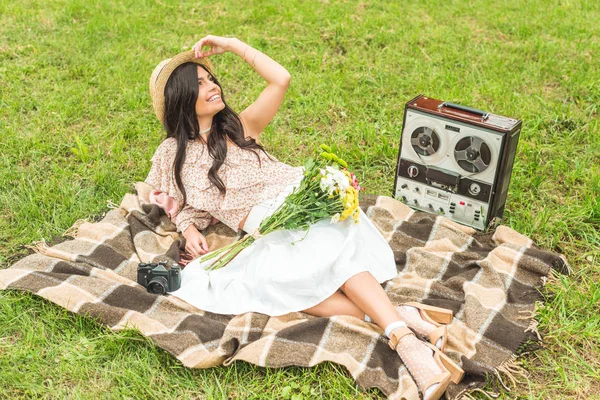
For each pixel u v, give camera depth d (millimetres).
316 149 4723
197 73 3533
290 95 5469
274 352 2994
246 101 5477
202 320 3221
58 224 4047
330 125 5184
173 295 3396
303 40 6445
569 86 5676
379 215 4090
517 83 5762
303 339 3064
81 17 6891
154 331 3141
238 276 3416
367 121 5234
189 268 3512
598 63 6078
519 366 3070
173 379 2975
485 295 3393
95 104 5379
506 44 6477
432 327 3072
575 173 4469
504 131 3670
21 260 3576
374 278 3154
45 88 5547
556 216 4121
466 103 5391
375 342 3062
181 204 3766
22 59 5984
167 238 3902
